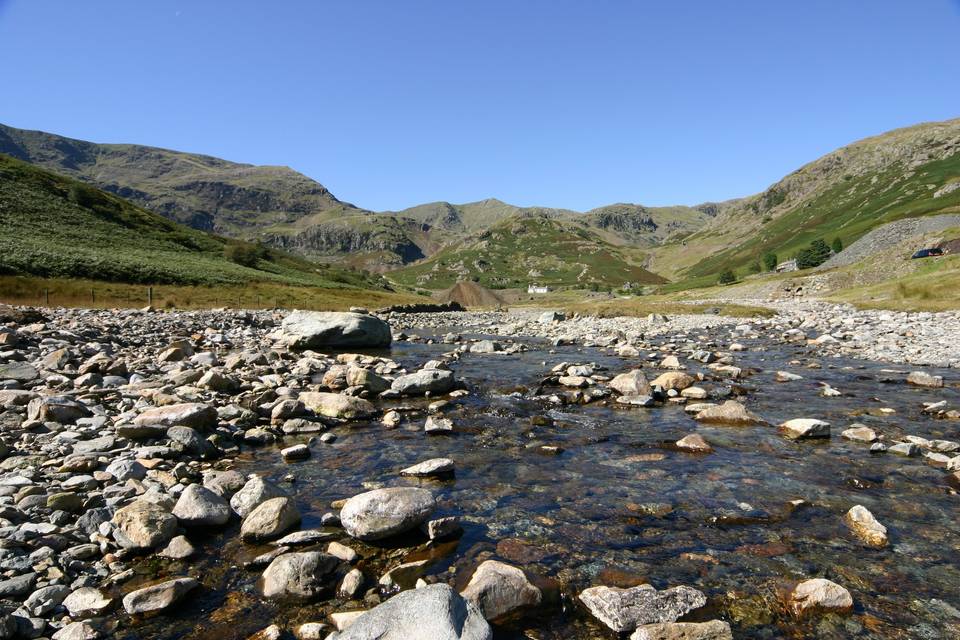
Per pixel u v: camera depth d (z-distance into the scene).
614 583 5.63
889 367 19.28
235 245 133.50
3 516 6.28
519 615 5.08
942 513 7.30
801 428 10.88
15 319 23.23
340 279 149.88
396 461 9.50
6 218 77.88
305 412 12.44
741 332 33.72
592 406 13.84
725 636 4.71
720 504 7.65
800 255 158.50
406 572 5.74
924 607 5.24
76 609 5.01
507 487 8.31
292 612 5.10
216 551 6.23
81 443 8.95
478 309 99.38
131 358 18.03
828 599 5.21
